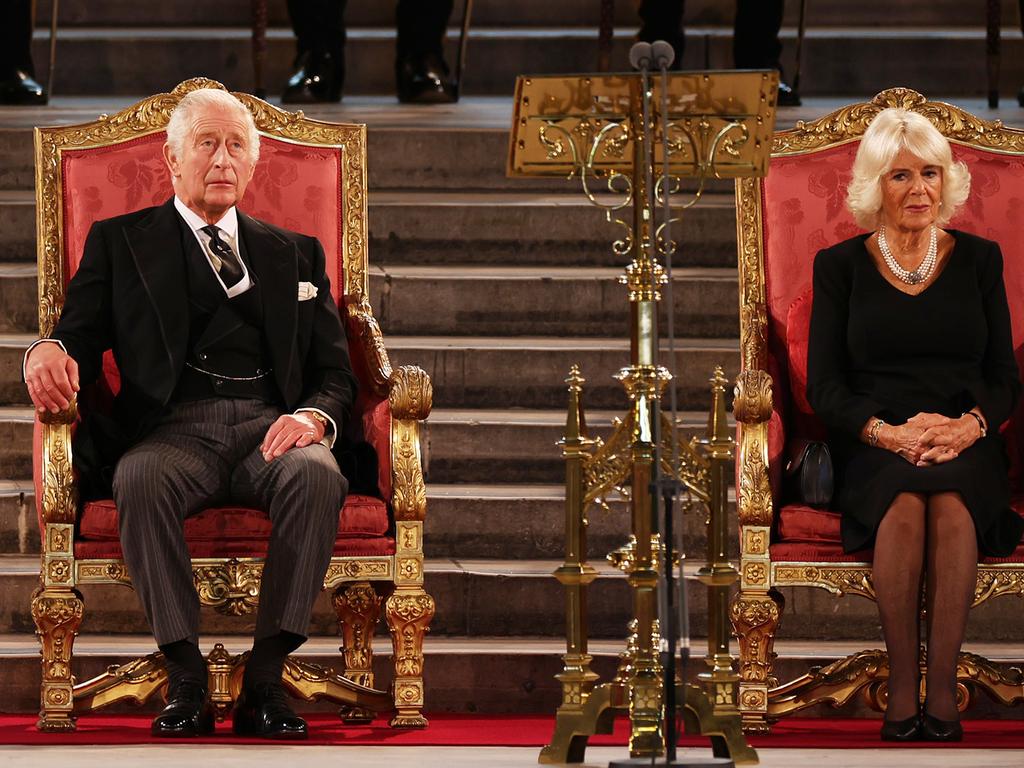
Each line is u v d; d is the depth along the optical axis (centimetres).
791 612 1798
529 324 2203
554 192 2441
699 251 2303
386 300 2188
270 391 1580
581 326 2205
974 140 1712
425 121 2591
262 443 1525
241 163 1588
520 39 3098
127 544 1450
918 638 1478
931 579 1472
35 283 2138
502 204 2316
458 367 2089
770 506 1489
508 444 1991
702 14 3159
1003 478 1516
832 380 1561
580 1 3191
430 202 2325
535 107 1316
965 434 1502
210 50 3045
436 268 2273
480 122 2584
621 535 1897
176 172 1594
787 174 1697
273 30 3159
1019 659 1697
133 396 1545
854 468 1511
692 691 1338
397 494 1517
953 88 3078
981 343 1573
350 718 1576
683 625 1215
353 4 3200
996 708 1667
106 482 1508
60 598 1473
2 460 1950
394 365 2078
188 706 1452
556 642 1758
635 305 1347
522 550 1895
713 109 1319
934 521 1470
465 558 1891
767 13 2800
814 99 3062
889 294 1578
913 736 1462
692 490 1359
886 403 1549
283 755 1382
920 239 1589
